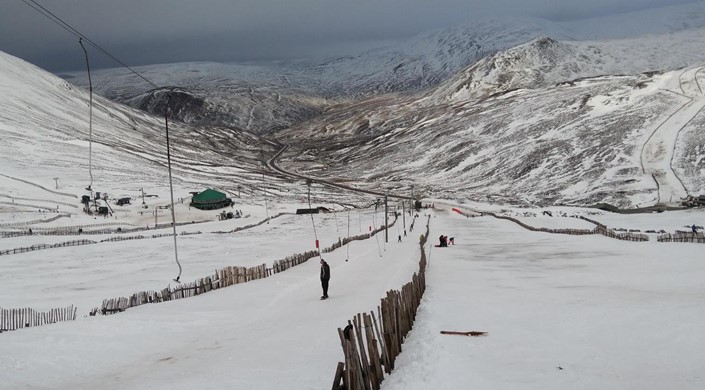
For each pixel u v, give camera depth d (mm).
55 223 73938
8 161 116750
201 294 27312
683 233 48312
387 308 12328
